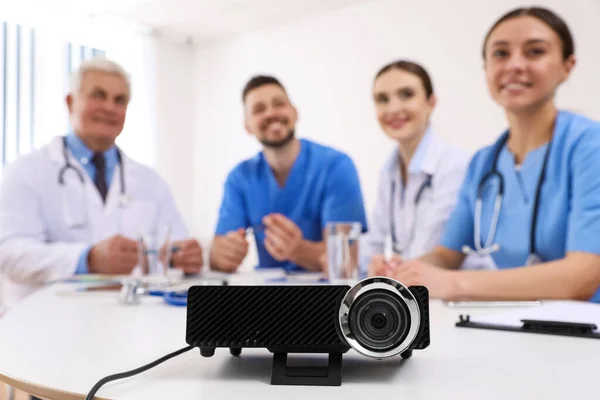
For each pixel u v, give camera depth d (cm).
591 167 155
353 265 107
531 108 193
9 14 293
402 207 240
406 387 33
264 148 275
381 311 35
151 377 36
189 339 36
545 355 42
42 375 37
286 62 295
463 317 62
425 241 230
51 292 101
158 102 327
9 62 293
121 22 310
